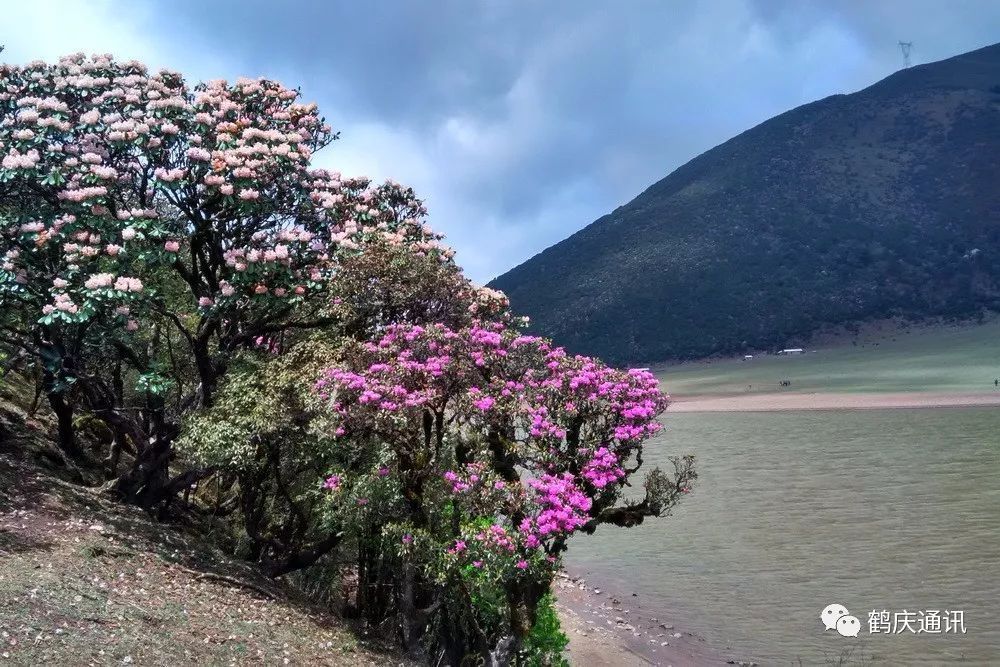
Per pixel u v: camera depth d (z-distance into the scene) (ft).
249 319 61.87
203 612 43.78
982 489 148.46
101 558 45.68
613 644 80.74
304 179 60.44
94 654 33.58
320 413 47.65
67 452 65.67
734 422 294.46
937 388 347.56
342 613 59.77
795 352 650.43
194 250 57.36
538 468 45.62
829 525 130.31
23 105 55.98
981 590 95.25
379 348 48.44
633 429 45.03
